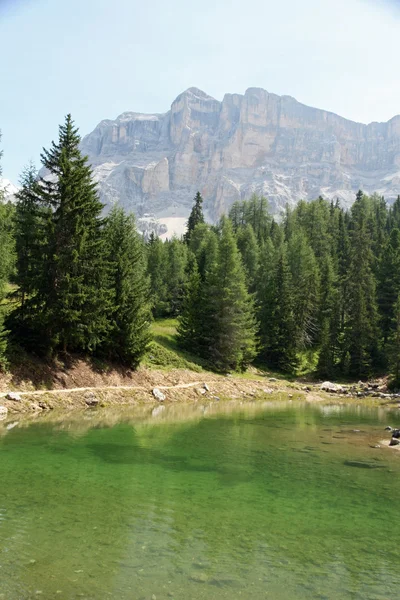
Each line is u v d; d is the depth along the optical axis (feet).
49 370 110.32
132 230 143.64
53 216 112.27
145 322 140.15
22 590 25.48
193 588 26.61
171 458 60.64
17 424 79.36
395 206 461.78
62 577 27.12
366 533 36.32
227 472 54.44
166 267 287.69
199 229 356.18
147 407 115.85
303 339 222.28
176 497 43.60
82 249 109.60
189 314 190.08
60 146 116.37
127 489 45.42
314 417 108.88
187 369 162.09
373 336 208.85
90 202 115.65
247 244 305.12
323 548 33.19
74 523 35.50
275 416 109.29
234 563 30.12
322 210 387.75
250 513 40.09
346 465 59.77
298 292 234.17
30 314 110.11
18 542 31.60
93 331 119.24
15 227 121.29
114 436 73.87
